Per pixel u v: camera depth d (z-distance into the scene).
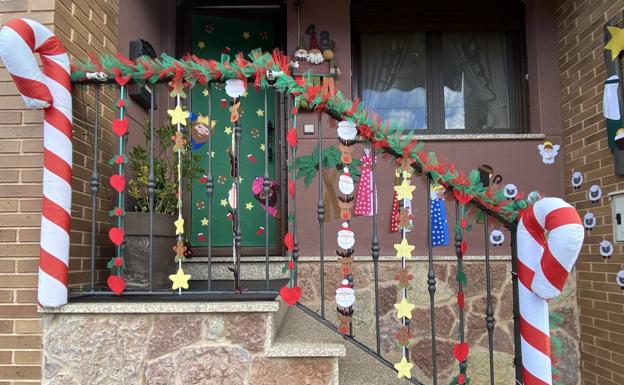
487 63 4.25
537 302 2.14
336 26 3.94
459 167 3.79
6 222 2.22
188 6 4.27
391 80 4.25
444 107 4.21
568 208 1.96
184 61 2.23
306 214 3.72
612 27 3.15
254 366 2.11
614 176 3.19
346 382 2.43
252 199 4.16
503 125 4.20
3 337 2.16
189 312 2.12
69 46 2.42
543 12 3.91
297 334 2.44
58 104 2.15
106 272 2.75
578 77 3.59
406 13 4.17
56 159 2.13
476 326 3.53
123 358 2.12
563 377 3.55
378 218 3.70
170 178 2.94
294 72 3.86
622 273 3.11
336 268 3.57
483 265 3.57
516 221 2.27
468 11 4.16
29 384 2.14
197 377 2.11
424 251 3.66
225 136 4.21
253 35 4.35
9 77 2.29
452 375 3.48
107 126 2.80
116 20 3.06
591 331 3.42
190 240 4.08
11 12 2.28
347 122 2.21
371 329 3.51
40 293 2.08
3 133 2.27
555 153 3.79
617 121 3.11
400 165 2.24
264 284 3.10
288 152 3.87
